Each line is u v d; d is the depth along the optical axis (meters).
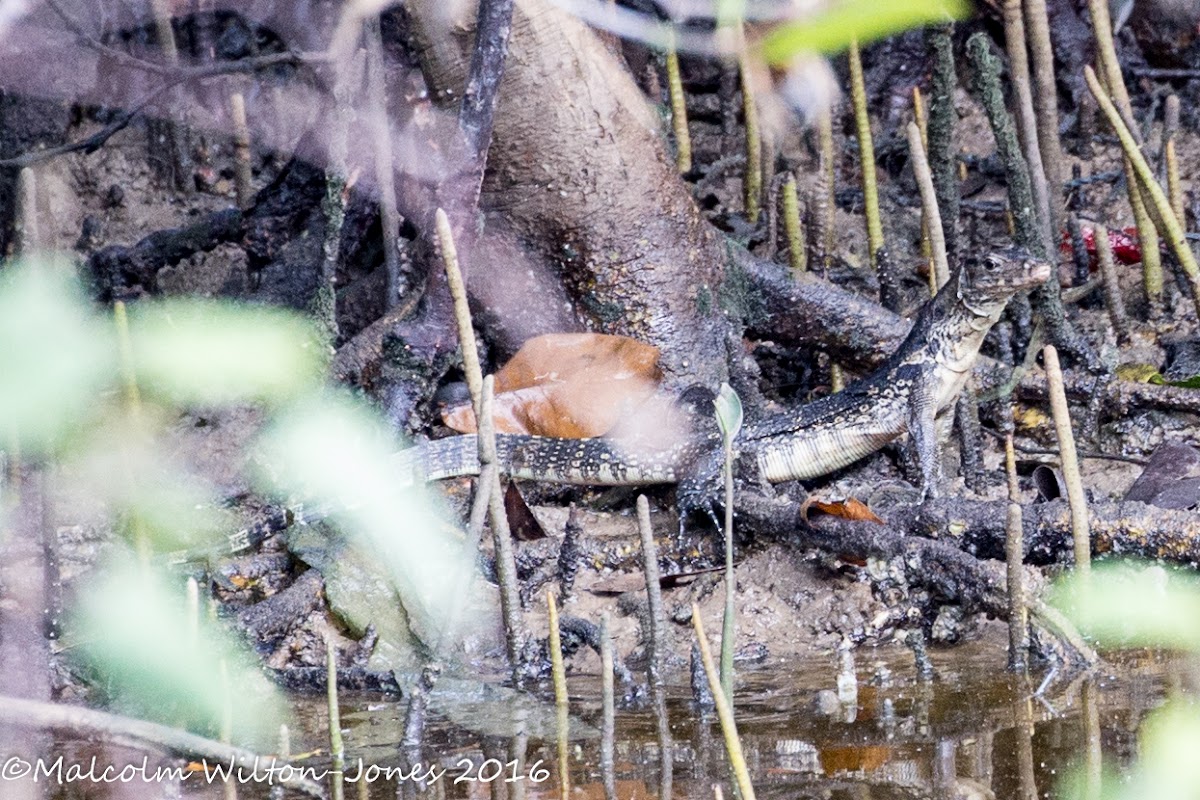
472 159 10.57
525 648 8.66
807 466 11.09
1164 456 10.21
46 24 14.88
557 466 11.02
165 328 4.38
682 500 10.54
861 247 14.83
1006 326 12.81
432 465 10.91
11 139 15.22
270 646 9.46
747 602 9.66
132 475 8.02
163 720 8.01
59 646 9.02
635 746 7.32
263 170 16.00
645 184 11.57
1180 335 12.76
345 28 11.98
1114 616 8.71
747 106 14.20
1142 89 15.98
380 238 13.05
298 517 10.36
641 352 11.41
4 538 10.28
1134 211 13.04
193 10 15.59
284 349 4.41
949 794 6.34
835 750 7.05
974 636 9.09
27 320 4.29
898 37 16.16
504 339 11.88
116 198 15.36
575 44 11.16
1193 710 7.25
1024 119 12.70
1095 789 6.32
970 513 9.43
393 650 9.38
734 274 12.33
